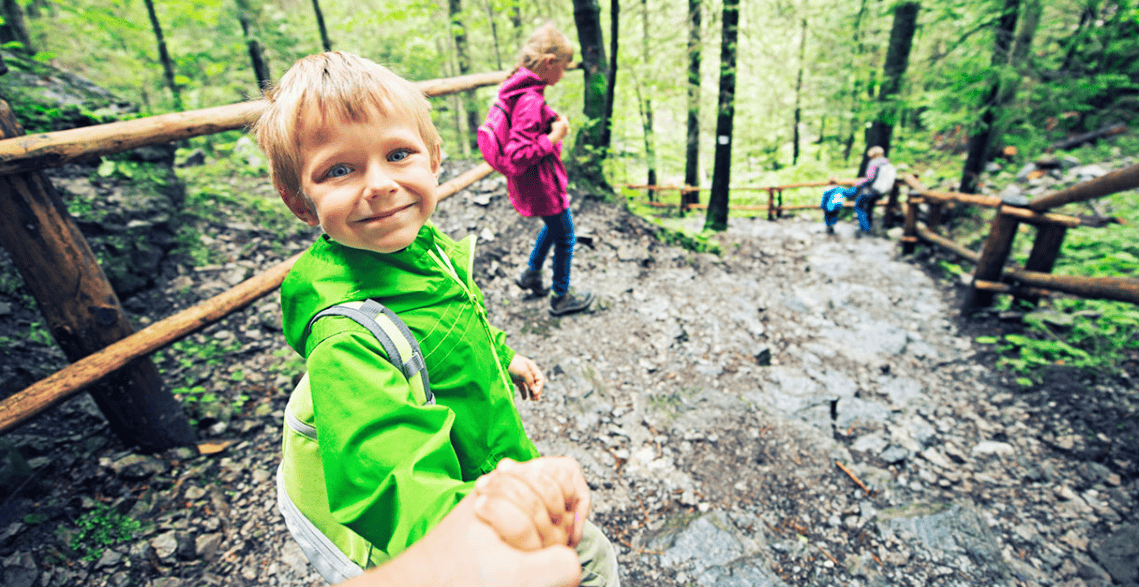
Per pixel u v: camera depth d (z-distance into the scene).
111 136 1.59
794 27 9.59
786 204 10.20
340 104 0.56
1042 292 3.90
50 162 1.49
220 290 3.15
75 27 5.96
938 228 6.62
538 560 0.32
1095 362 3.18
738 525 2.16
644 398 2.81
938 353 3.63
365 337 0.61
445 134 9.20
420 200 0.65
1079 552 2.12
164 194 3.51
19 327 2.42
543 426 2.56
